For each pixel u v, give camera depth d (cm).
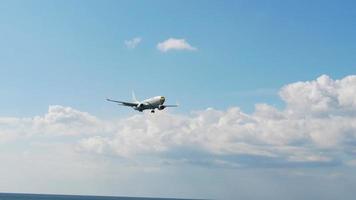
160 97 12425
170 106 12569
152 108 12644
